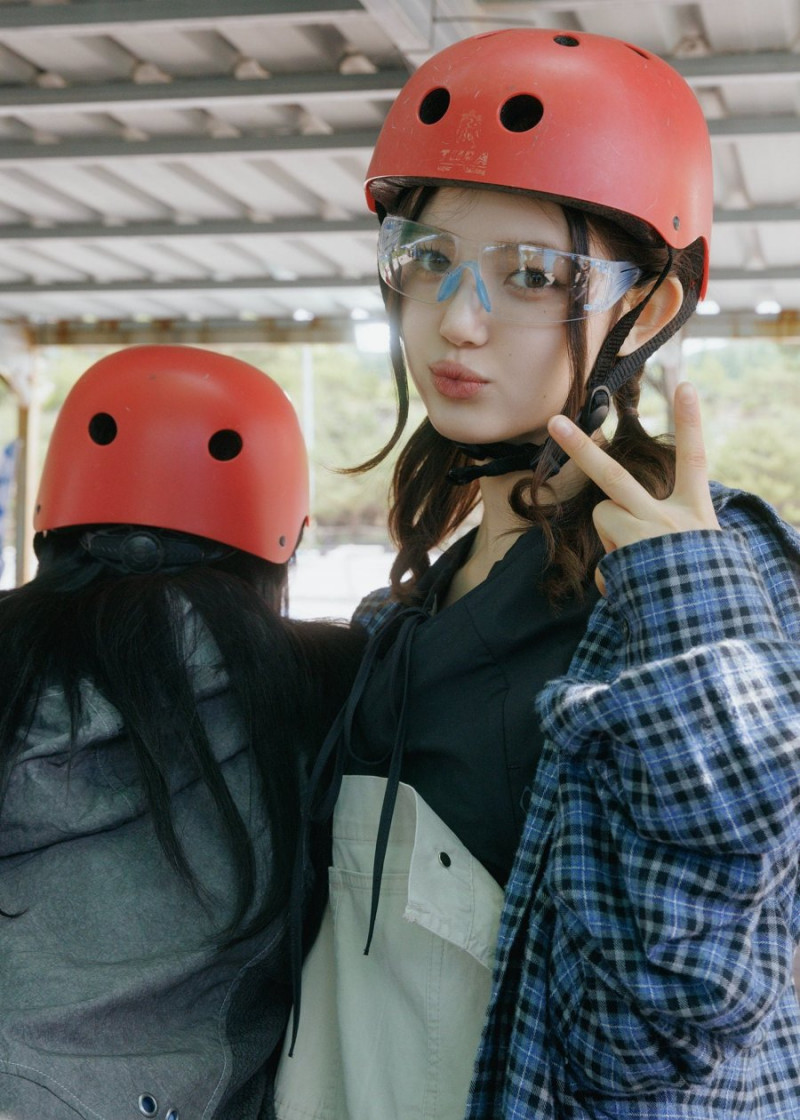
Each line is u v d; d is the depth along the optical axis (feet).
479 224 3.48
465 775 3.64
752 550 3.46
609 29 12.94
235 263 21.79
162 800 3.76
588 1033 3.06
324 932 4.02
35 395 26.45
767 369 91.76
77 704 3.84
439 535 4.46
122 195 18.86
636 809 2.97
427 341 3.60
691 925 2.90
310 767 4.09
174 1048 3.69
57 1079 3.38
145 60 14.62
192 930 3.83
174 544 4.70
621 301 3.64
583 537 3.59
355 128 16.21
